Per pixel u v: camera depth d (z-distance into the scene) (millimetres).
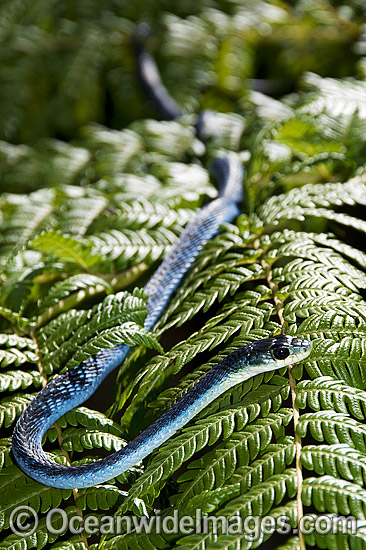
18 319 2846
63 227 3529
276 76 5562
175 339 3459
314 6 5457
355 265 3654
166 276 3008
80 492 2154
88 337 2625
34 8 5738
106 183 3973
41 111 5410
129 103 5512
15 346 2852
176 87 5270
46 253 3389
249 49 5441
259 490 1842
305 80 4508
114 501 2104
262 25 5457
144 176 4094
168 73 5340
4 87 5297
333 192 3143
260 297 2510
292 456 1930
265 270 2693
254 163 3816
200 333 2461
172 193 3713
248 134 4484
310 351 2201
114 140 4590
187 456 2014
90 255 3102
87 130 4879
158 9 5781
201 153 4582
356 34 5402
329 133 3852
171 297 2969
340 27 5426
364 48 5270
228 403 2250
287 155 3857
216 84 5379
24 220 3656
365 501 1753
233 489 1888
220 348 3195
